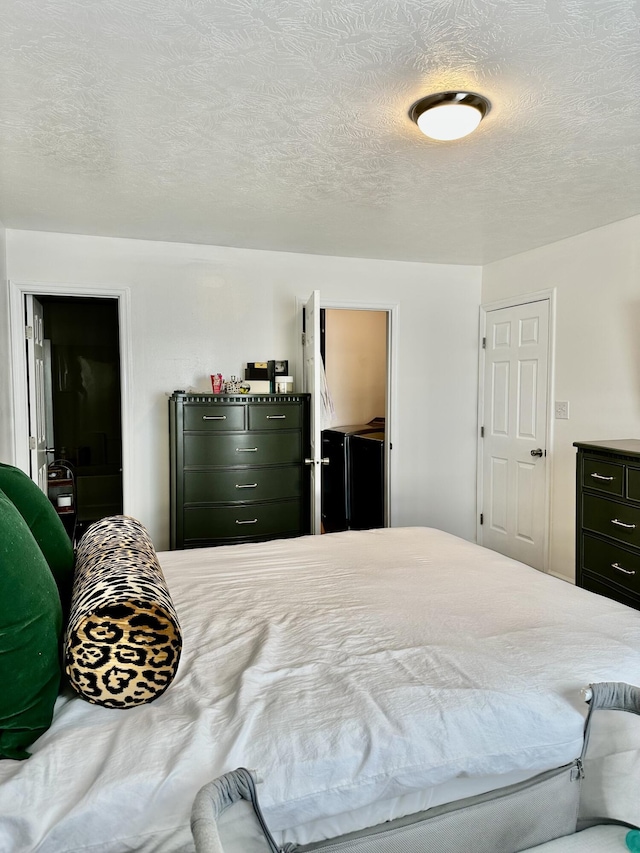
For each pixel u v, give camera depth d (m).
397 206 3.09
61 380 5.87
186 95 1.90
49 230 3.53
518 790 1.16
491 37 1.59
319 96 1.91
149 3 1.44
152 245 3.79
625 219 3.30
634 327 3.25
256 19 1.51
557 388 3.83
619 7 1.47
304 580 1.90
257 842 0.89
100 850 0.89
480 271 4.63
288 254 4.11
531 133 2.19
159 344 3.84
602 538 2.74
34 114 2.02
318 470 3.66
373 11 1.48
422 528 2.72
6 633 0.98
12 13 1.47
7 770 0.96
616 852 1.15
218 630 1.49
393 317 4.41
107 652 1.08
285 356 4.13
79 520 5.85
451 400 4.62
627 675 1.29
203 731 1.04
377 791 1.03
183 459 3.50
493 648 1.37
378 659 1.32
